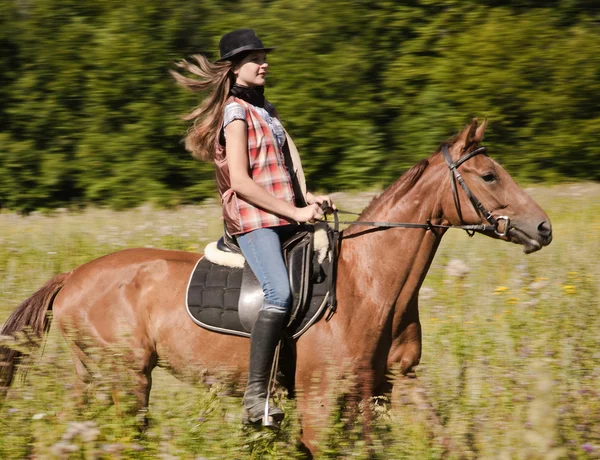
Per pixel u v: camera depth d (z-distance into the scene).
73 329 7.93
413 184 7.40
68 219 17.59
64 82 20.31
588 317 9.76
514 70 21.05
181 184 21.05
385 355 7.43
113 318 7.86
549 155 21.41
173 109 20.41
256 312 7.37
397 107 21.11
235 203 7.28
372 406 7.36
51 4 20.33
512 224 7.16
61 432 7.05
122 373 7.67
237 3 21.34
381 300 7.31
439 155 7.40
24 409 7.25
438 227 7.34
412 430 7.11
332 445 7.01
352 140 20.86
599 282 11.55
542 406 7.18
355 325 7.29
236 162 7.09
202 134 7.36
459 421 7.25
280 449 7.10
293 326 7.31
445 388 7.76
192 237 14.70
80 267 8.32
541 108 21.33
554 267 12.51
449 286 11.62
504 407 7.42
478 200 7.19
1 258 13.49
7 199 20.84
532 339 9.00
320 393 7.29
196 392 7.54
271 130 7.29
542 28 21.52
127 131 20.42
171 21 20.47
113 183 20.39
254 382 7.25
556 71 21.41
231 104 7.18
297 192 7.65
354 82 20.78
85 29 20.39
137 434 7.17
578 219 16.78
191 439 6.97
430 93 20.97
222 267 7.76
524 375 7.91
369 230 7.44
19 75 20.48
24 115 20.42
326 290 7.34
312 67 20.64
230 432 7.15
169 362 7.80
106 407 7.41
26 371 7.82
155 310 7.78
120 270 8.02
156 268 7.95
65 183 20.86
